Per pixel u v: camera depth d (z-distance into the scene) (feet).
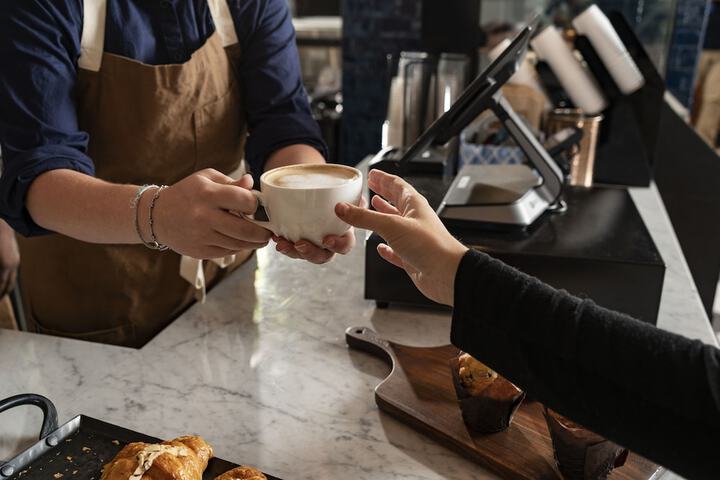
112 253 3.96
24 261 4.24
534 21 3.35
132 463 2.21
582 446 2.25
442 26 6.62
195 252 2.75
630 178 6.09
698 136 6.43
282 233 2.44
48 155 3.12
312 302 3.87
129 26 3.53
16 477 2.32
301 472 2.47
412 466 2.52
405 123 5.39
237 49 4.00
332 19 11.33
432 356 3.14
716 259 6.77
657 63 6.38
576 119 5.47
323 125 10.28
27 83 3.13
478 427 2.59
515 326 1.90
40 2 3.15
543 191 4.04
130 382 3.03
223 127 4.04
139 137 3.72
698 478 1.70
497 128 5.55
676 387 1.68
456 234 3.82
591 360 1.79
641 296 3.47
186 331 3.51
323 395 2.96
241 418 2.78
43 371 3.11
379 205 2.39
